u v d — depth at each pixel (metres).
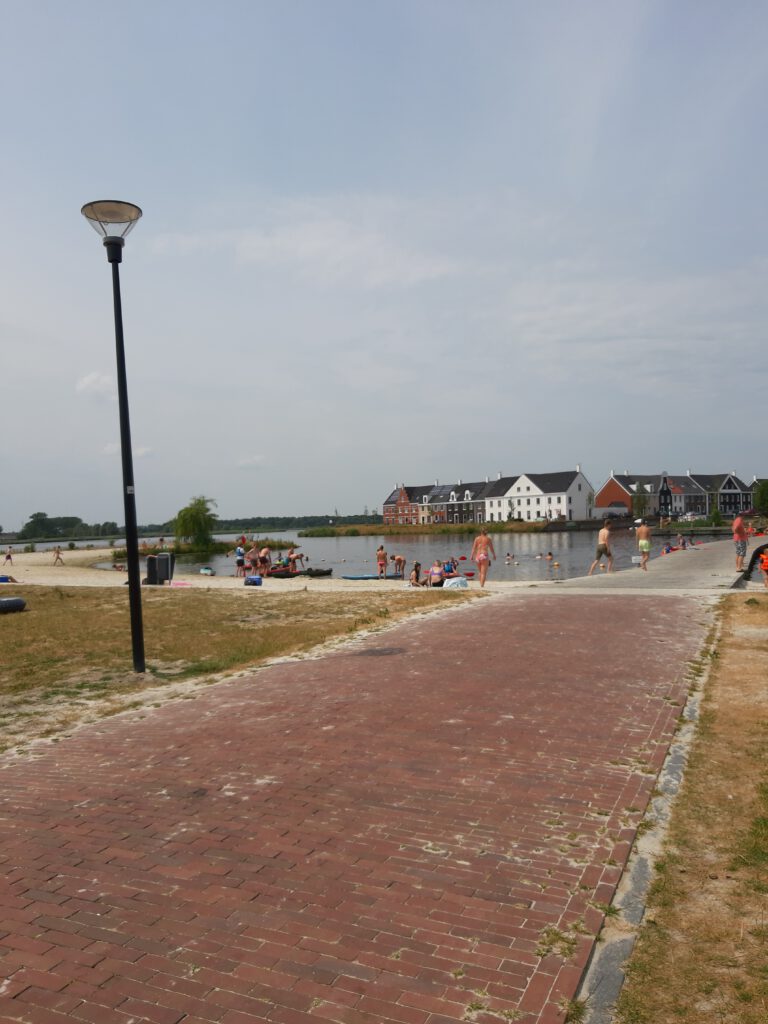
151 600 19.64
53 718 8.33
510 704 7.69
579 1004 3.13
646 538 25.20
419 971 3.36
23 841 4.88
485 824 4.90
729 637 10.92
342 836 4.78
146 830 4.98
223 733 7.19
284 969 3.40
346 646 11.49
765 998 3.11
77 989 3.28
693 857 4.38
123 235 10.27
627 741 6.46
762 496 108.12
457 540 91.75
